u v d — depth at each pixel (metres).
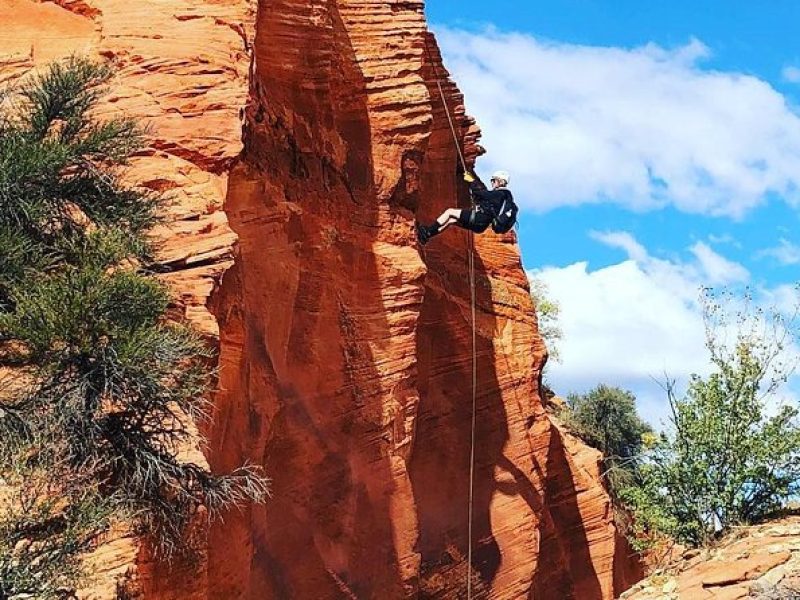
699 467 21.81
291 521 20.81
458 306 27.38
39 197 14.30
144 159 17.14
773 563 19.16
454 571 24.98
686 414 22.19
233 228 20.23
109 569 12.85
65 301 12.92
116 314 13.34
